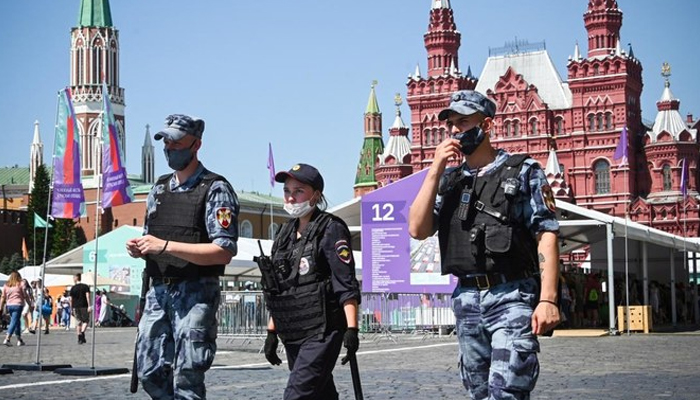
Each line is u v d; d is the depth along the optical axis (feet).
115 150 82.02
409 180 104.47
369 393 42.52
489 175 19.65
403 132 395.75
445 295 102.63
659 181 333.42
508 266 19.13
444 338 98.22
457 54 374.02
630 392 42.45
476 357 19.66
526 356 18.75
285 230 24.00
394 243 104.83
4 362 65.57
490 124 19.92
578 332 108.99
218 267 23.54
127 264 153.38
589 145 340.39
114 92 549.54
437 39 370.12
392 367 58.54
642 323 111.86
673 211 326.85
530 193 19.31
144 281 24.07
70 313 162.30
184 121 23.76
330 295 23.04
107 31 547.49
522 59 358.02
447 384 46.88
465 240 19.48
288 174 23.49
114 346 92.02
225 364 62.49
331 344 22.85
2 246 459.73
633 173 336.29
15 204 609.83
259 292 84.17
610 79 337.93
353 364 22.90
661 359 64.90
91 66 542.57
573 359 65.16
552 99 349.82
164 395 23.80
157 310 23.50
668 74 336.90
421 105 367.04
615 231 109.81
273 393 42.78
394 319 103.76
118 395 41.52
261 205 428.56
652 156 335.26
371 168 470.39
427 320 103.04
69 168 60.64
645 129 352.28
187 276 23.17
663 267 165.07
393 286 104.58
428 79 366.43
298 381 22.62
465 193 19.63
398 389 44.34
